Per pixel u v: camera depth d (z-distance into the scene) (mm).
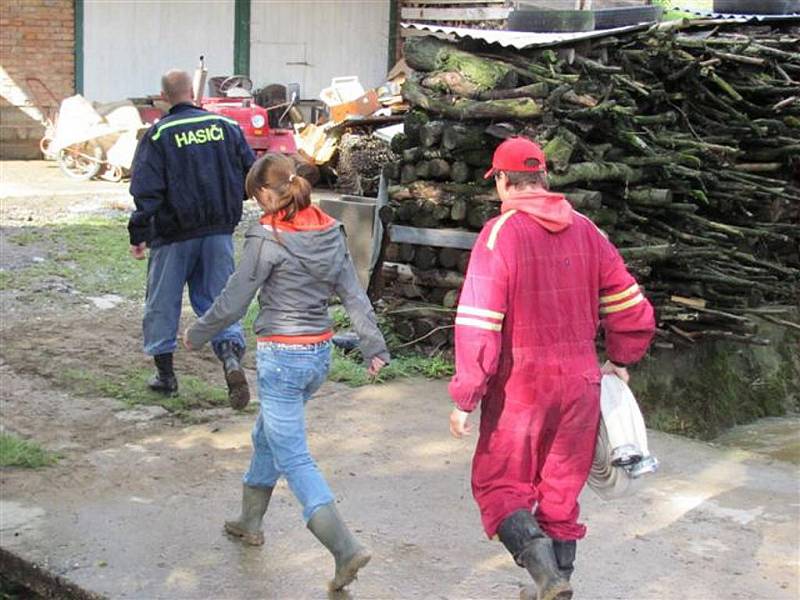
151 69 17953
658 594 4344
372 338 4246
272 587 4270
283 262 4109
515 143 3826
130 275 9438
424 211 7570
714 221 9125
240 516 4660
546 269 3715
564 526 3814
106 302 8578
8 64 17109
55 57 17344
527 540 3631
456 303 7648
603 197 7707
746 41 8891
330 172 15281
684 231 8453
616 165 7430
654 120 8078
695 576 4520
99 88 17688
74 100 14961
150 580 4281
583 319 3803
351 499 5176
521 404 3727
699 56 8688
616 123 7461
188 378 6844
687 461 5988
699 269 8508
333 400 6691
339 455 5762
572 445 3777
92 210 12508
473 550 4672
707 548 4805
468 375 3617
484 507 3803
